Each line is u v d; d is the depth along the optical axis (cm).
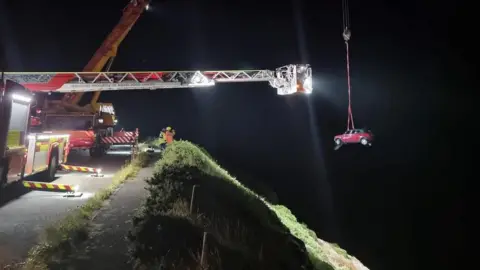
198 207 827
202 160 1603
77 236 670
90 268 564
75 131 2053
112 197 1016
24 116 1080
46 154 1277
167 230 681
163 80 2080
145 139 3628
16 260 590
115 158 2155
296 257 853
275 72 2250
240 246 704
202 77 2122
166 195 901
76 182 1316
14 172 1027
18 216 847
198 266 558
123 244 661
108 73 1941
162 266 558
